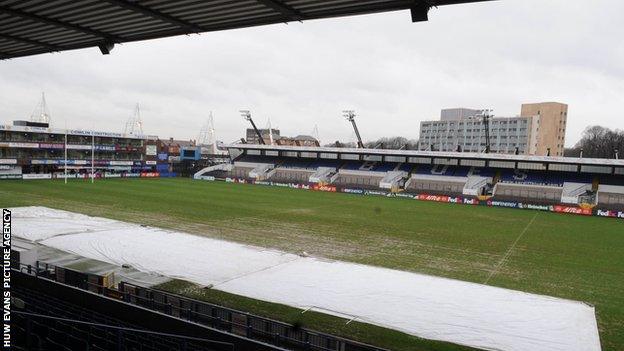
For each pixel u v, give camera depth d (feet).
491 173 214.90
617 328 49.49
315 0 34.63
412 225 120.06
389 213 143.74
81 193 158.51
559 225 135.23
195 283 58.39
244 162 278.26
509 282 67.31
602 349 43.83
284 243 88.28
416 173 228.02
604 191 183.93
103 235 83.87
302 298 53.62
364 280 61.11
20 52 61.16
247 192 193.88
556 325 47.67
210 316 41.50
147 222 104.73
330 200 176.86
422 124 501.15
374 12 35.32
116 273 61.72
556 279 70.23
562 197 184.14
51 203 129.59
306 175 247.50
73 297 39.58
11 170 219.00
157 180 243.40
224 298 53.21
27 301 37.47
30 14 43.83
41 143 227.20
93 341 30.71
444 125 483.92
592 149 411.54
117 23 45.78
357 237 98.48
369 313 49.67
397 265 74.74
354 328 45.85
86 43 54.19
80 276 50.65
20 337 29.35
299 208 145.79
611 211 169.68
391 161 247.91
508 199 190.60
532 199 188.75
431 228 116.26
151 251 73.15
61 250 72.43
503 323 47.88
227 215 122.01
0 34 51.85
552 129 422.82
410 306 52.01
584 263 82.33
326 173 245.24
